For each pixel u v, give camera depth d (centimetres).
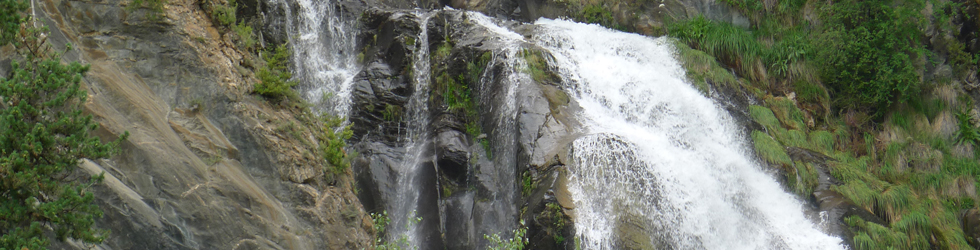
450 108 1415
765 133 1507
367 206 1296
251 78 1087
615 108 1449
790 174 1400
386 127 1409
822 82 1730
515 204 1225
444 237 1245
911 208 1430
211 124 977
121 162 857
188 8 1051
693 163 1327
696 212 1234
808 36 1778
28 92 707
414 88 1459
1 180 678
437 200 1284
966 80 1742
